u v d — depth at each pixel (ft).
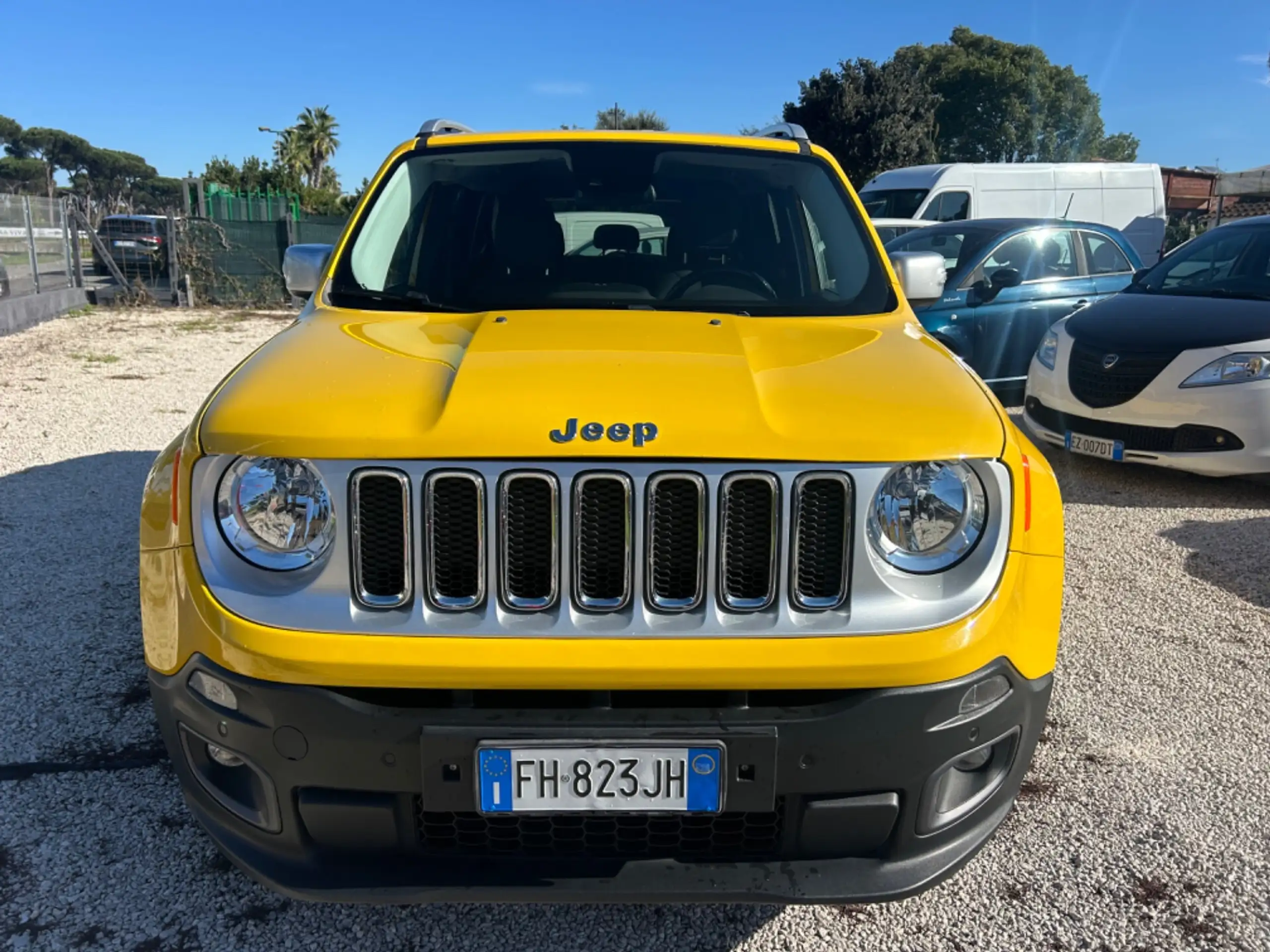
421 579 6.25
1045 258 27.02
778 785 6.23
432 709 6.16
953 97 186.91
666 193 10.87
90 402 27.71
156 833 8.75
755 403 6.66
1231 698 11.55
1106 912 8.00
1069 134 196.75
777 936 7.78
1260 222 23.32
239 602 6.33
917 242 28.43
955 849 6.74
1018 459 6.86
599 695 6.23
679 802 6.19
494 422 6.32
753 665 6.10
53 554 15.44
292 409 6.61
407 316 9.21
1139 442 20.33
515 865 6.47
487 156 11.27
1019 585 6.68
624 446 6.21
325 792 6.32
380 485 6.30
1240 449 19.11
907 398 6.89
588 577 6.34
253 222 56.95
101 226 65.51
